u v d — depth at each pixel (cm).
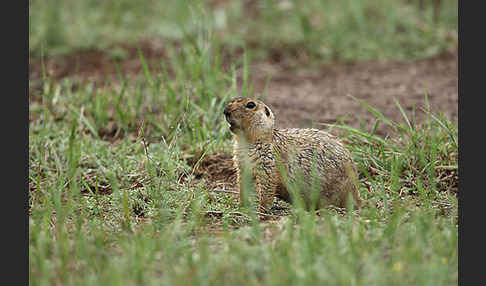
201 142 1335
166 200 1073
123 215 1045
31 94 1681
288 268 746
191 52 1622
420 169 1205
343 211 1056
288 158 1068
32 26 2144
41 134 1335
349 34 2225
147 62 1978
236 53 2061
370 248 822
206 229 956
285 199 1111
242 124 1048
